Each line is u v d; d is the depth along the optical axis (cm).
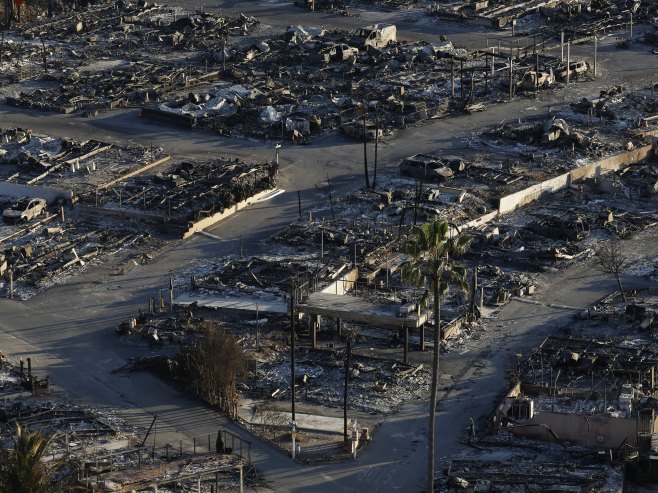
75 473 14238
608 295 19612
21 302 19475
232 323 18625
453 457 15362
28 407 16350
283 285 19700
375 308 17625
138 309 19175
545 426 15600
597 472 14738
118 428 15925
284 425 16038
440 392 16850
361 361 17600
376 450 15538
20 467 13188
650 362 17388
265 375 17250
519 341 18188
